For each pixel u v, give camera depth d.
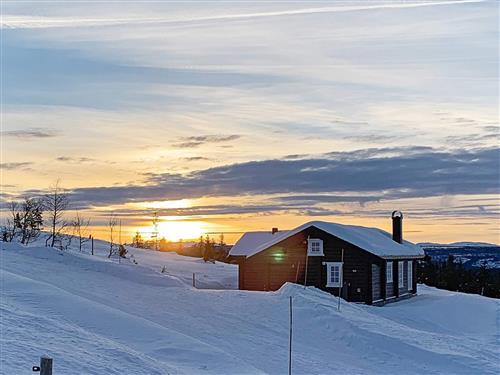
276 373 18.89
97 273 35.59
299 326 25.56
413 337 24.55
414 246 50.06
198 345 20.20
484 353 23.00
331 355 22.05
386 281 40.16
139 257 74.62
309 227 39.28
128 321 21.89
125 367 15.84
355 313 28.97
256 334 23.98
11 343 15.90
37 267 34.00
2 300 21.58
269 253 40.12
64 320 20.28
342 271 38.34
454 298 36.12
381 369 20.66
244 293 31.78
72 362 15.22
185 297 29.97
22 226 58.69
